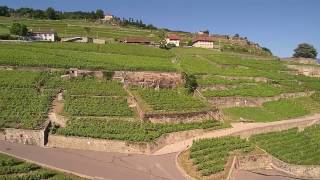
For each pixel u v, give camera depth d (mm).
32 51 149375
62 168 76938
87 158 86438
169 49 197875
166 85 138250
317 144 114125
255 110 134375
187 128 108812
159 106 115812
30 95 111562
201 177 84062
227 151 98500
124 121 105562
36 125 94125
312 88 165375
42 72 129375
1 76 122062
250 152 101438
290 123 126250
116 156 90188
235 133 112625
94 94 118125
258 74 164250
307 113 141000
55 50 155250
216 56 189000
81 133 93938
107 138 93625
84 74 131750
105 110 108438
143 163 87500
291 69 193250
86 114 105312
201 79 143750
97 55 155000
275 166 100688
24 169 71250
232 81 147875
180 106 118875
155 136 98750
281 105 141500
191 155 93000
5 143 89875
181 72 143750
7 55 137375
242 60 189625
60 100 113875
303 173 99562
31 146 90000
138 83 134625
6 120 95812
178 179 81000
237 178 89875
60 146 92562
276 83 162125
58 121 102125
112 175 77562
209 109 121250
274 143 110000
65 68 133375
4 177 66375
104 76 133750
